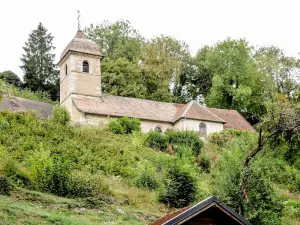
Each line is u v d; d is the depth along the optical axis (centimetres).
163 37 7294
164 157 3584
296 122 2447
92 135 4122
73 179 2706
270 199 2303
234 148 2627
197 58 7531
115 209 2556
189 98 7444
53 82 7675
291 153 2558
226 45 6688
